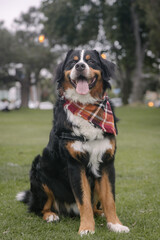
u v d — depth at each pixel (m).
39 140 11.03
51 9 30.84
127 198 4.70
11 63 41.88
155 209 4.21
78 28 32.56
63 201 3.99
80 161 3.55
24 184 5.52
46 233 3.39
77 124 3.55
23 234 3.34
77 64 3.66
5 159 7.60
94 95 3.80
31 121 19.56
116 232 3.35
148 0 21.55
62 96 3.89
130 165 6.99
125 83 36.41
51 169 3.85
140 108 27.45
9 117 23.53
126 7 28.86
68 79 3.84
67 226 3.65
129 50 31.11
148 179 5.78
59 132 3.63
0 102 39.69
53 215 3.90
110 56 31.19
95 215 4.07
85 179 3.58
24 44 42.59
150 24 23.66
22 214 4.08
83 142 3.53
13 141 10.78
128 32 30.92
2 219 3.88
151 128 15.22
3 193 5.00
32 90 70.88
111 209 3.57
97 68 3.87
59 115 3.76
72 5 30.03
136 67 31.89
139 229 3.51
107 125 3.58
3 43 38.84
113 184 3.62
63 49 41.06
